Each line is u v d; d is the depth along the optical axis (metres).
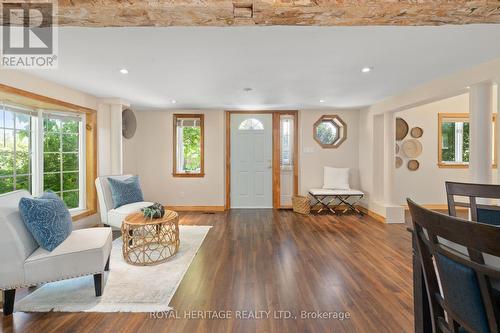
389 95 4.21
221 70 2.92
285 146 5.89
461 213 5.32
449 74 3.11
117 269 2.72
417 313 1.31
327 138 5.79
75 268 2.11
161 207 3.18
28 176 3.62
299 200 5.38
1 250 1.92
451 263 0.82
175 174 5.70
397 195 5.55
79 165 4.34
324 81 3.38
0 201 2.05
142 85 3.59
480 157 2.88
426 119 5.56
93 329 1.79
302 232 4.07
